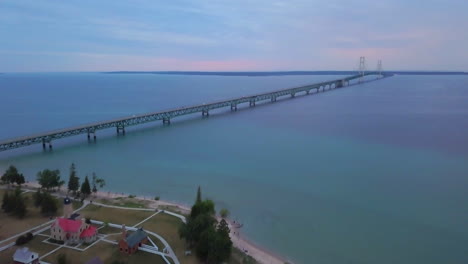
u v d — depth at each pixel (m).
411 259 91.44
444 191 133.12
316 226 109.19
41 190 130.88
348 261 91.12
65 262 82.94
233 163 174.50
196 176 156.12
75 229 92.00
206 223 92.25
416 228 106.62
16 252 80.88
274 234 104.88
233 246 97.00
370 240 100.69
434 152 186.88
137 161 181.12
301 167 165.88
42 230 98.94
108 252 88.56
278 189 139.00
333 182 145.38
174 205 123.38
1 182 140.50
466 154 181.62
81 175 160.12
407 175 151.62
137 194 135.62
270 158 182.00
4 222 103.44
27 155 194.88
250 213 118.50
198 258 87.56
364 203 124.50
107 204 120.88
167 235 98.56
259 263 89.50
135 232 93.19
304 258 92.69
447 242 98.81
